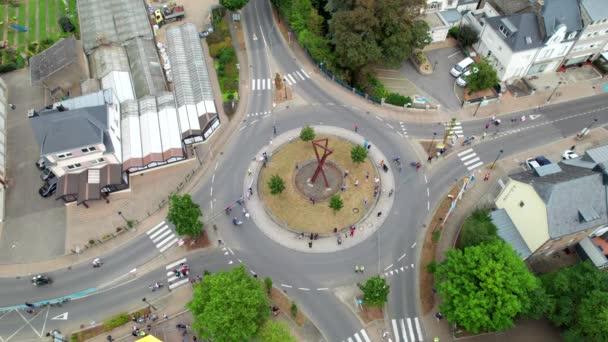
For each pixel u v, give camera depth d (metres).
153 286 63.41
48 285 64.62
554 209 57.53
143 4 100.38
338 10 89.12
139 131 78.19
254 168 76.62
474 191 72.94
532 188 59.22
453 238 67.94
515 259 54.50
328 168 76.31
